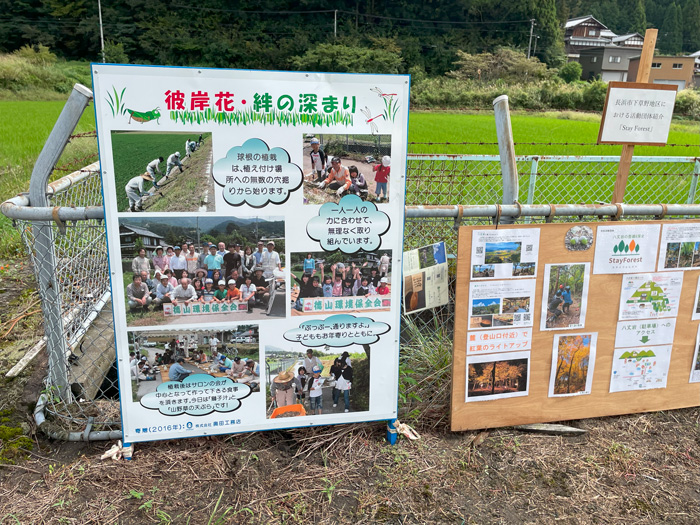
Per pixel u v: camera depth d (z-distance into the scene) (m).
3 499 2.29
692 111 36.81
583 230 2.70
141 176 2.18
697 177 6.08
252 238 2.33
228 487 2.41
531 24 57.38
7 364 3.29
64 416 2.75
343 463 2.60
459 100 39.59
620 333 2.89
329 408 2.61
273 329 2.45
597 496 2.45
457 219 2.67
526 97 39.31
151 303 2.32
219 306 2.38
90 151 12.44
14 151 14.55
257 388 2.52
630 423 3.00
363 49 48.47
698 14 78.69
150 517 2.23
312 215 2.35
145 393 2.42
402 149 2.35
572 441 2.84
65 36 46.94
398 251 2.47
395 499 2.38
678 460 2.70
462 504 2.37
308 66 47.91
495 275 2.67
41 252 2.67
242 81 2.15
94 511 2.25
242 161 2.23
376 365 2.60
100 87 2.06
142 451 2.61
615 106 2.86
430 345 3.32
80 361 3.38
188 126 2.16
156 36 46.84
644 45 2.84
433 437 2.83
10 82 36.31
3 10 46.09
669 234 2.80
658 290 2.87
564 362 2.86
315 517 2.26
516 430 2.91
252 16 52.53
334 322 2.50
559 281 2.74
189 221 2.26
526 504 2.38
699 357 3.04
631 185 8.73
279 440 2.76
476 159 5.84
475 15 58.97
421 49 55.03
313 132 2.26
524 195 7.71
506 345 2.77
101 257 4.30
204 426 2.52
